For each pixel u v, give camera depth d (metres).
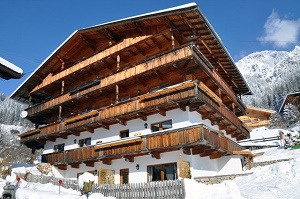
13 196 13.45
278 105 94.25
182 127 17.56
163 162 18.78
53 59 27.94
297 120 56.06
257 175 16.98
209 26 19.02
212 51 22.09
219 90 22.14
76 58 28.19
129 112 20.08
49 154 25.72
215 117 21.09
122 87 22.53
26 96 32.91
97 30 24.17
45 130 27.03
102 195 14.20
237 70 24.98
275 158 23.22
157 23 21.09
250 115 60.47
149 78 21.34
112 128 22.36
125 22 21.64
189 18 18.75
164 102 18.39
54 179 20.62
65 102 25.75
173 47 19.11
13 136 54.53
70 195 13.67
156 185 13.59
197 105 18.34
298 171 15.21
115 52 22.78
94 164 22.88
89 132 24.12
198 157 19.19
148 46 22.09
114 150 20.28
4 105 103.31
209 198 12.12
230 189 12.48
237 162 21.64
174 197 12.87
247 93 30.14
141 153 19.22
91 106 25.75
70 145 25.67
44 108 27.98
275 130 48.22
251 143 36.12
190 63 18.73
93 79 26.17
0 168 24.19
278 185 13.83
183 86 17.45
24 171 24.08
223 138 20.11
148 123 20.23
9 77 13.10
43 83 29.67
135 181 19.78
